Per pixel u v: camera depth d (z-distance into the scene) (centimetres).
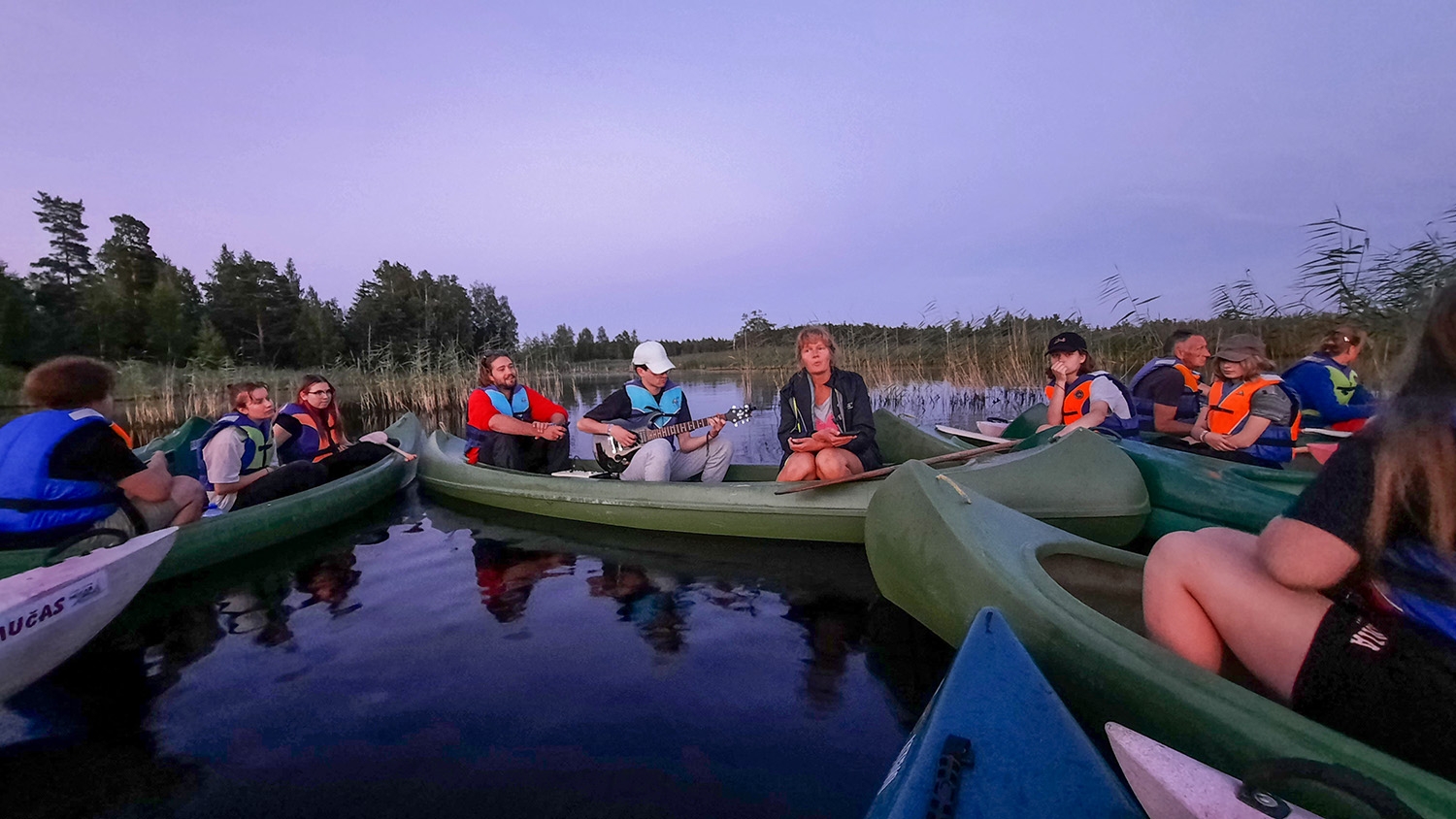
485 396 500
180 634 258
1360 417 439
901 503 254
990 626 162
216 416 1265
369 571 332
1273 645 126
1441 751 104
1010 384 1088
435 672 221
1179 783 106
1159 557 153
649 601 283
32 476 265
